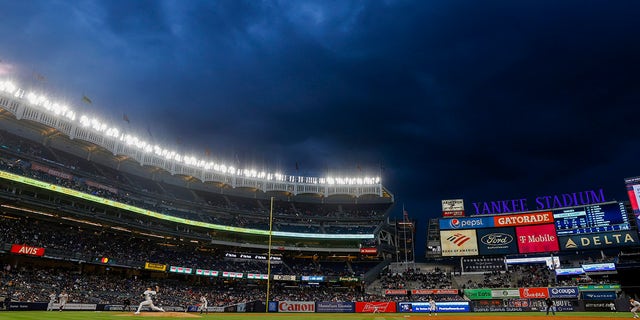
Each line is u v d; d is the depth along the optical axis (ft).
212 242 269.23
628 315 164.45
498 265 264.31
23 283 177.68
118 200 232.73
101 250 220.64
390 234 340.39
